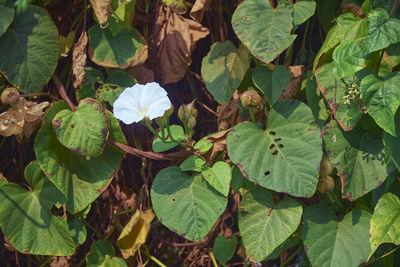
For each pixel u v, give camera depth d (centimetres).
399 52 97
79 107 101
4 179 104
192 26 106
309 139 100
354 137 101
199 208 100
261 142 100
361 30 98
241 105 105
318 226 102
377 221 100
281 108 102
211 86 105
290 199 102
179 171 103
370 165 100
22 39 102
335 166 100
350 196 100
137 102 96
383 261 106
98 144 99
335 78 99
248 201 102
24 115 100
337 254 101
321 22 106
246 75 106
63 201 102
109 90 104
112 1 102
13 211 101
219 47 105
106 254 107
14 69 101
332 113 101
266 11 100
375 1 100
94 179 102
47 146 100
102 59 104
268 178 99
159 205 101
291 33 102
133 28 105
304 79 105
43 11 102
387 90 96
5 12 100
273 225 101
